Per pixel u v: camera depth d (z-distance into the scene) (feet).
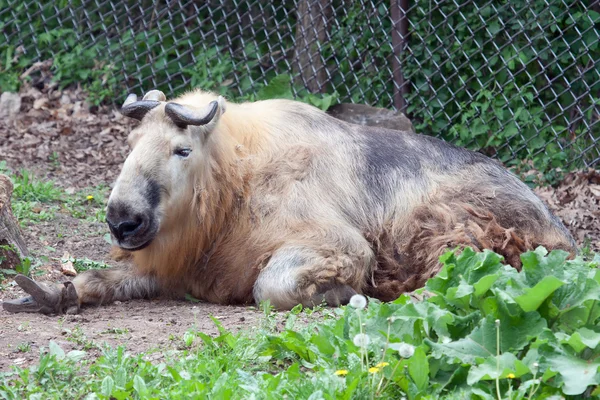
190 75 48.37
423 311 17.94
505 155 40.81
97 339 20.16
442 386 16.30
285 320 21.81
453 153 28.40
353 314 18.45
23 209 33.86
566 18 40.60
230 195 25.63
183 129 24.48
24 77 50.26
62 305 23.72
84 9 50.26
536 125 40.93
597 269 18.43
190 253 25.55
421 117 43.04
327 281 24.45
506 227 26.81
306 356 18.04
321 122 27.91
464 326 17.43
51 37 50.96
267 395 15.37
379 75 43.04
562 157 39.47
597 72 38.99
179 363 17.65
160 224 24.16
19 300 23.72
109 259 30.07
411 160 27.73
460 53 41.96
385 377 16.31
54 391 16.53
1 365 18.19
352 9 43.83
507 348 16.65
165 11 48.06
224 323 21.83
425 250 26.18
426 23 42.29
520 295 17.10
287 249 24.82
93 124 46.16
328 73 43.52
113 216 23.63
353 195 26.55
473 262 18.76
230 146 25.85
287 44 47.11
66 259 29.07
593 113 41.16
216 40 46.75
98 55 50.16
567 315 17.42
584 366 15.78
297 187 25.94
